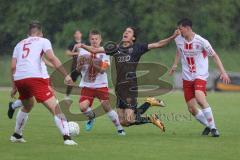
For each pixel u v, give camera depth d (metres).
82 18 110.56
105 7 109.75
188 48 30.09
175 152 25.06
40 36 26.61
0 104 50.72
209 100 61.12
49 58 25.80
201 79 30.19
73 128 30.27
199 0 111.38
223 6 112.12
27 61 25.66
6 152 24.45
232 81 83.19
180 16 109.94
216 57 30.14
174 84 83.06
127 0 109.94
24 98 26.48
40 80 25.66
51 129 33.00
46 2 110.94
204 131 31.17
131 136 30.47
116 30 109.25
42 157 23.36
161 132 32.53
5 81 95.12
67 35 106.75
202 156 24.17
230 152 25.23
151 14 108.44
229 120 40.19
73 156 23.64
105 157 23.61
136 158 23.52
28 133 31.12
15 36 110.62
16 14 111.56
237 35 115.00
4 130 32.34
